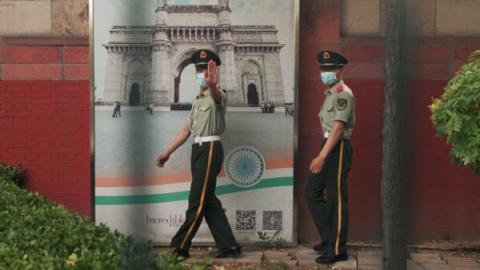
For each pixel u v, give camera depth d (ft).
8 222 18.79
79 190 28.02
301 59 27.22
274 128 26.43
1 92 27.78
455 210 27.50
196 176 23.73
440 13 27.22
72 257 15.34
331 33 27.22
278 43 26.40
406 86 17.35
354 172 27.37
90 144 26.63
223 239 24.39
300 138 27.27
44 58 27.76
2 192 22.58
